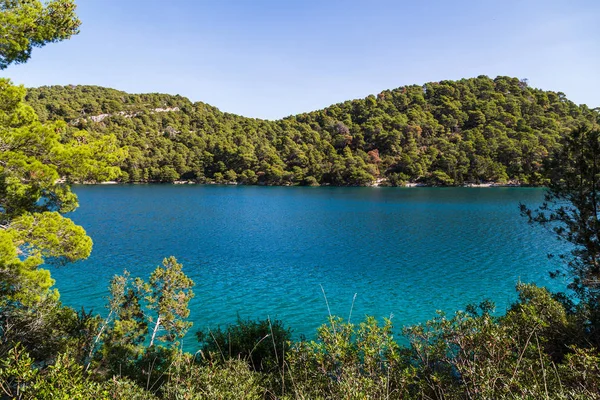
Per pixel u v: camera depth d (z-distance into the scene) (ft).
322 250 127.34
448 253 120.26
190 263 109.09
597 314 26.00
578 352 13.16
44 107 502.38
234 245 135.44
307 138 545.03
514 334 14.33
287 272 99.86
